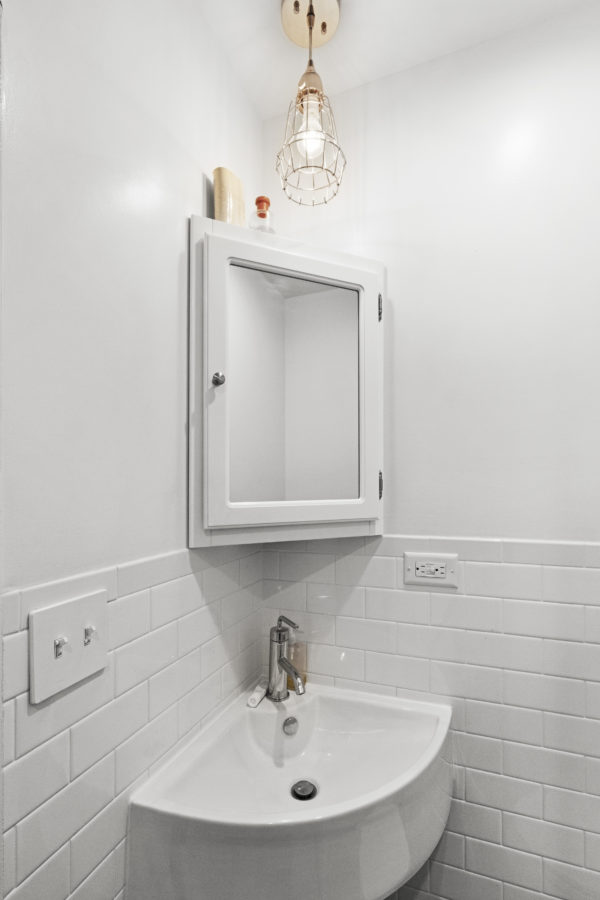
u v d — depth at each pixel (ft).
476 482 4.02
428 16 3.84
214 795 3.24
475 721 3.92
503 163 4.01
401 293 4.31
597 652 3.62
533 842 3.73
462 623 4.00
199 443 3.48
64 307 2.41
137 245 2.98
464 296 4.10
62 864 2.28
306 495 3.93
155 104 3.18
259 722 3.87
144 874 2.71
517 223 3.95
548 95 3.89
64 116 2.42
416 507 4.18
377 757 3.73
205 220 3.56
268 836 2.56
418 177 4.29
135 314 2.95
